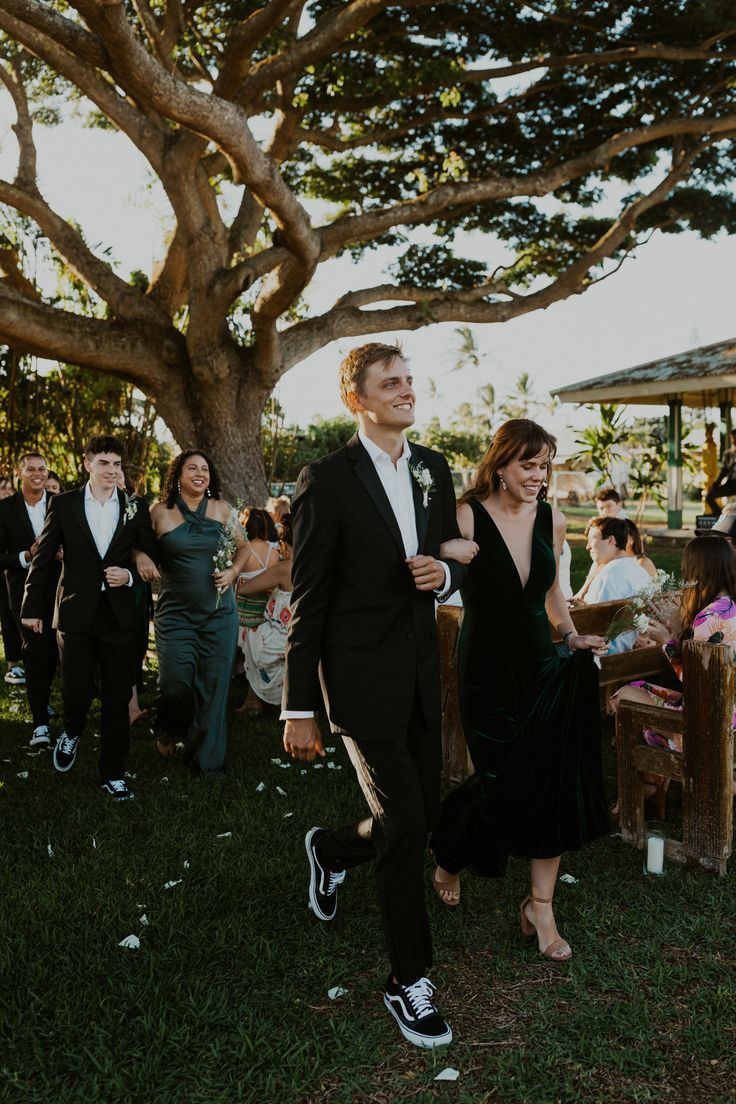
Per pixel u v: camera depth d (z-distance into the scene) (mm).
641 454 26203
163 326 11875
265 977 2896
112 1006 2730
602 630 5293
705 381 18078
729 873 3621
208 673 4938
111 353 11367
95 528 4707
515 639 3004
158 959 2967
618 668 4715
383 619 2660
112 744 4672
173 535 4883
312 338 12852
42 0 7465
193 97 7898
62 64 10250
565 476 36375
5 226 13031
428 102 13461
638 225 14922
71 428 13625
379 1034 2590
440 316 13688
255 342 11688
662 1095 2322
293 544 2686
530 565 3043
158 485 15031
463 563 2746
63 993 2771
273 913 3316
